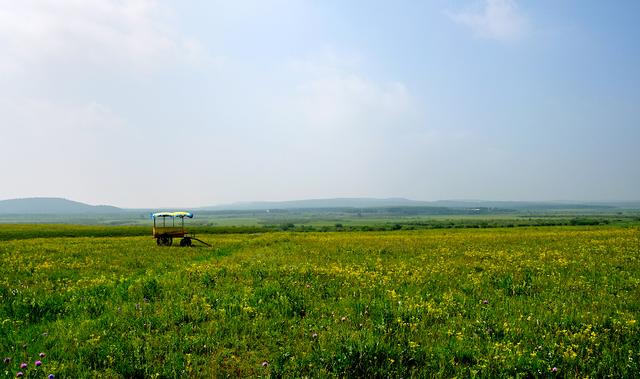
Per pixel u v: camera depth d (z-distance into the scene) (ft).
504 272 58.59
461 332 31.17
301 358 26.30
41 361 25.67
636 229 178.70
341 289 46.60
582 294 43.19
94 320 34.17
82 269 73.15
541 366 24.59
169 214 150.30
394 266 66.54
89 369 24.67
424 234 203.21
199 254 105.19
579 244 104.06
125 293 44.78
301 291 44.88
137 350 26.91
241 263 71.67
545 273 57.72
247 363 26.16
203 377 24.07
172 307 37.78
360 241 137.28
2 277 61.67
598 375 23.81
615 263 66.28
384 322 32.68
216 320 34.19
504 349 26.76
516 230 227.61
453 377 23.72
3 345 28.86
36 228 249.75
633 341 28.19
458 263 70.23
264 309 37.19
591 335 29.22
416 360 25.90
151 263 84.43
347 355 25.44
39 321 35.63
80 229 247.29
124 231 240.73
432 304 38.70
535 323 33.09
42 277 62.54
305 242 137.28
